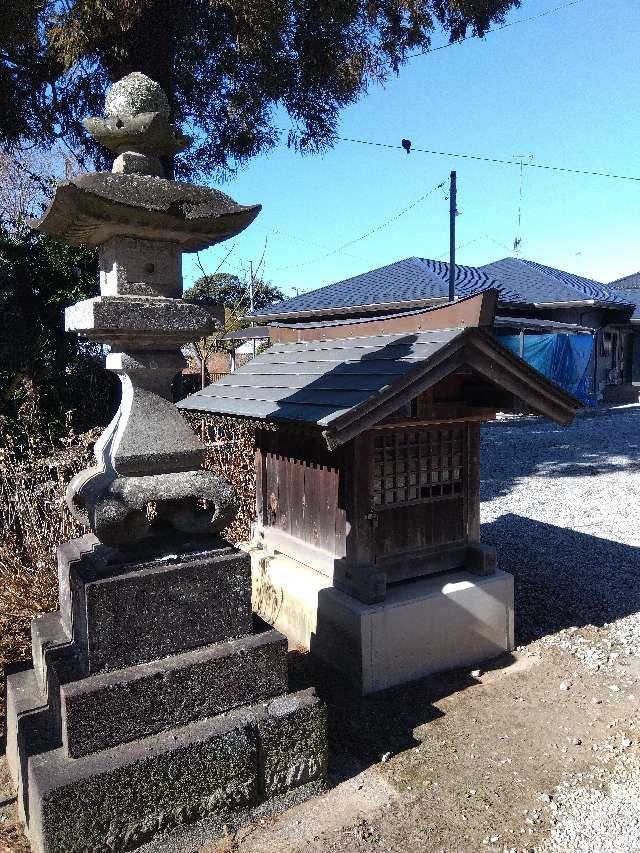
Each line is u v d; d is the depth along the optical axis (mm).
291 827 2686
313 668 4023
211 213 2725
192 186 2711
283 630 4574
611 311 20516
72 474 5957
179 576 2729
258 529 5129
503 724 3434
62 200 2496
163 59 9117
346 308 15242
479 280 17797
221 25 9156
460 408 4082
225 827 2639
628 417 18406
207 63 9758
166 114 2822
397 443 4055
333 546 4199
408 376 3377
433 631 3965
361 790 2920
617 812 2748
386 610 3773
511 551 6660
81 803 2320
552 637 4535
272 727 2740
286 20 8867
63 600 3141
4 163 15586
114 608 2588
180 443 2893
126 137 2799
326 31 9461
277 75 9477
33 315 10227
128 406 2910
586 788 2912
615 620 4828
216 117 10508
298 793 2840
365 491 3900
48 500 5188
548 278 20516
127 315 2666
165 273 2887
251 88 9852
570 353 17328
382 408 3359
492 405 4105
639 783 2932
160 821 2488
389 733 3359
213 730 2623
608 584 5633
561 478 10680
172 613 2719
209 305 2930
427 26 10047
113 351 2939
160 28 8664
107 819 2375
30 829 2561
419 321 4141
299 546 4570
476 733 3352
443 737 3320
